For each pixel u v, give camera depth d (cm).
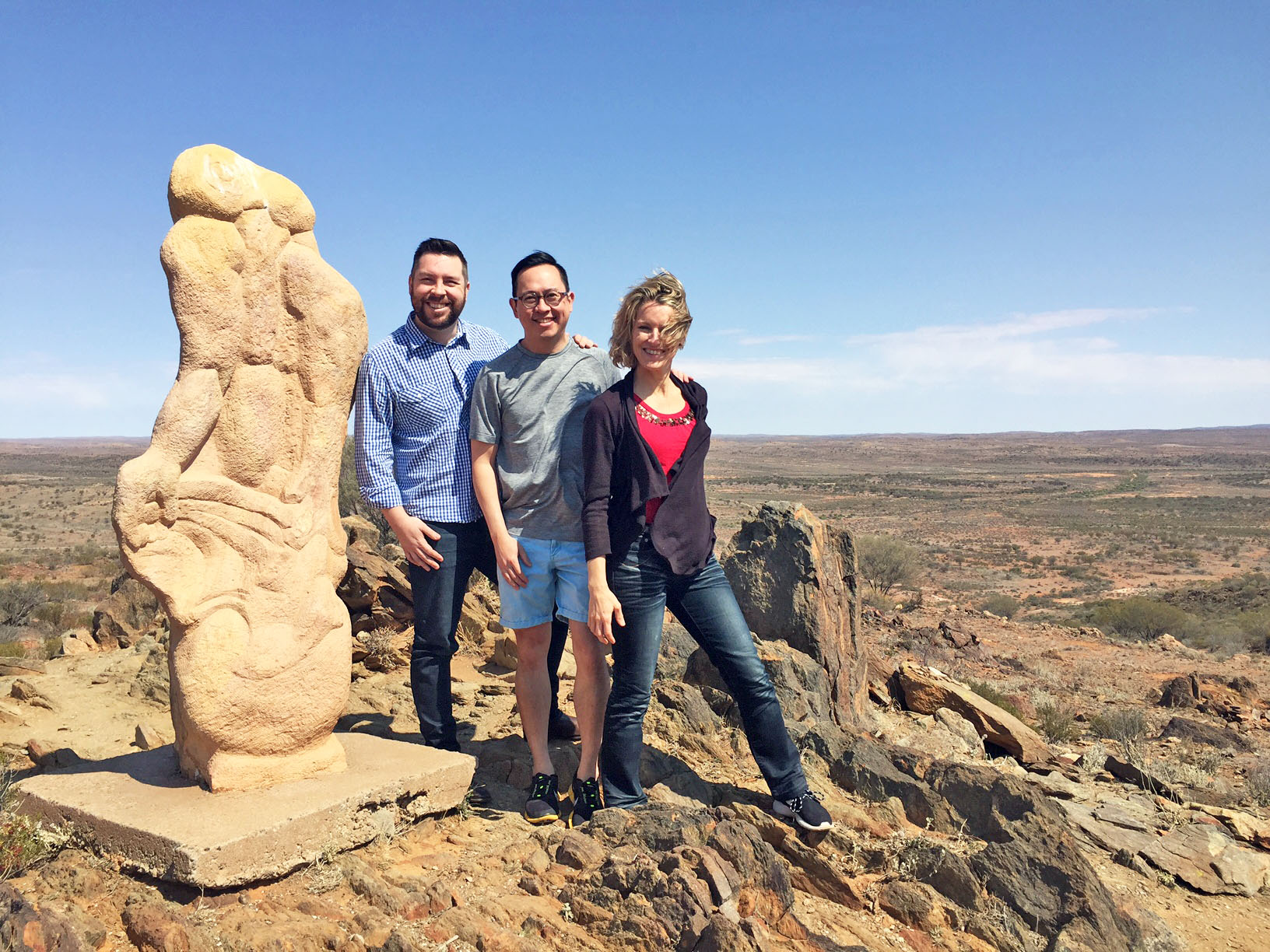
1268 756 798
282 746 363
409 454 435
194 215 357
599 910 312
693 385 397
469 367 448
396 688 636
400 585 764
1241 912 423
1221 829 535
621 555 376
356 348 399
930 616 2502
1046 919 349
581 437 397
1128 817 520
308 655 371
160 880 309
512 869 346
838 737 490
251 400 369
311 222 393
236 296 363
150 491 333
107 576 3594
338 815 343
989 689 1002
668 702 543
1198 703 1289
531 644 409
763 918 320
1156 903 423
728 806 418
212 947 276
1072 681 1555
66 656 855
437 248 433
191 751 364
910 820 435
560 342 402
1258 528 7950
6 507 8238
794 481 16362
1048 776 628
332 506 395
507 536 392
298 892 314
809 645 628
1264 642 2448
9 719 585
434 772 386
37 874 315
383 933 287
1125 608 2802
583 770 402
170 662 360
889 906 356
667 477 379
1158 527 8262
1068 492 13812
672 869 323
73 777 369
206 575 354
